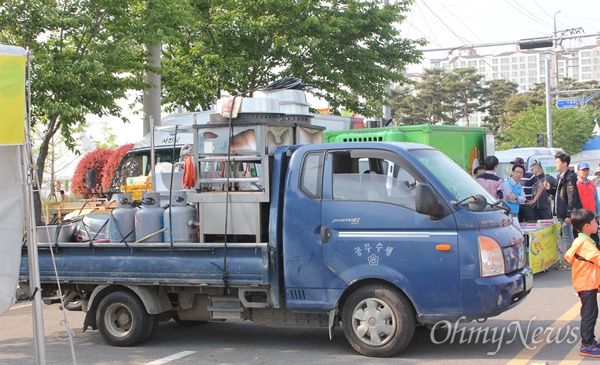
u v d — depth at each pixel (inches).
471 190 283.7
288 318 291.0
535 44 923.4
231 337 327.9
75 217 365.7
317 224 275.9
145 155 539.2
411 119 3029.0
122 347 311.9
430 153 290.5
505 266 267.3
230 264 281.3
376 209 270.1
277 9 746.8
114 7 572.7
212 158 294.4
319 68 780.0
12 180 219.3
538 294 402.0
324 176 279.6
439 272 260.2
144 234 300.8
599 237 464.1
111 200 511.8
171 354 296.0
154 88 679.1
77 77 540.4
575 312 347.9
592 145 2476.6
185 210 297.9
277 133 297.1
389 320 267.6
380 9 813.2
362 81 820.6
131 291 308.5
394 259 264.7
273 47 739.4
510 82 3287.4
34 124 601.6
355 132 487.2
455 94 3088.1
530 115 2517.2
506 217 286.0
